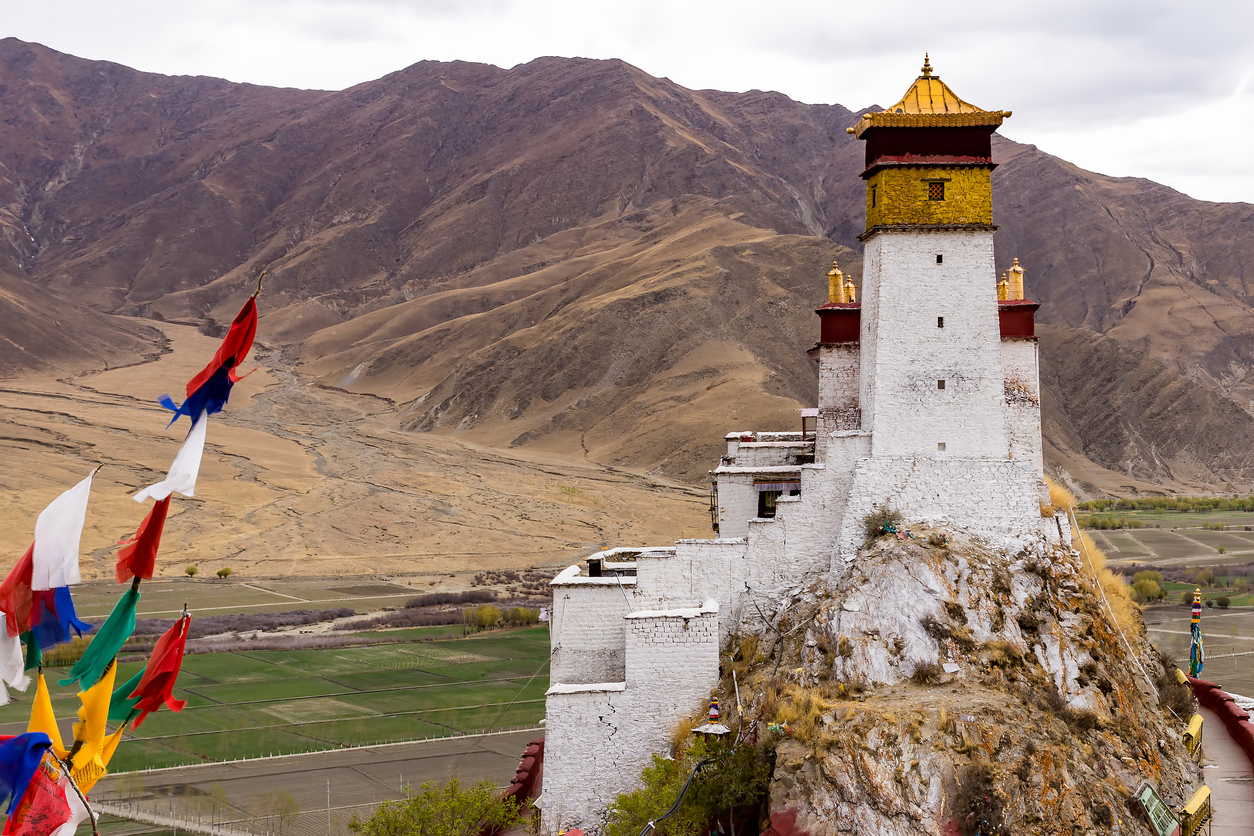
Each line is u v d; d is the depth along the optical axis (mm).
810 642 43562
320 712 87312
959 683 41500
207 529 173250
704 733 41062
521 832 45656
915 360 46438
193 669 100875
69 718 74812
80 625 14055
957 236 46594
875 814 37188
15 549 149625
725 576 46938
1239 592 131875
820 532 46906
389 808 45344
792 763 39156
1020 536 45594
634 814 39625
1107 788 38406
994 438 46156
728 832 40062
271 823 62469
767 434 58531
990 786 36844
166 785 69625
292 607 131000
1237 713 51375
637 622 44125
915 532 45000
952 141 46656
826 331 51969
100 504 175750
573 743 43625
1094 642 43531
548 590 145000
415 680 97688
